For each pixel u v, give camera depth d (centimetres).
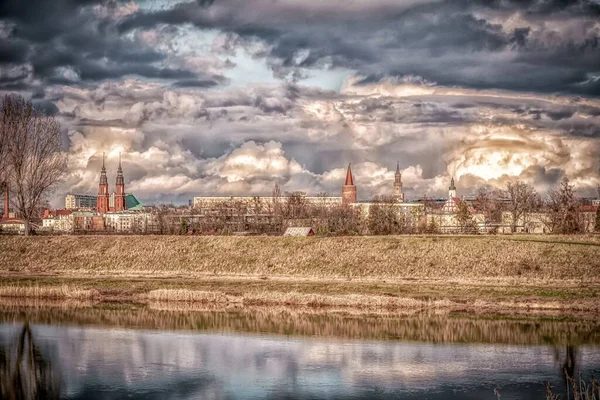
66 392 5441
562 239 12269
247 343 7119
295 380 5766
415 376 5859
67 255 12812
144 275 11825
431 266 11156
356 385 5606
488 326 7850
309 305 9369
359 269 11375
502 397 5259
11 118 14612
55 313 8800
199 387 5575
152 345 7038
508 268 10762
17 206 14662
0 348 6875
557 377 5800
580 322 8038
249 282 10894
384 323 8081
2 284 10638
